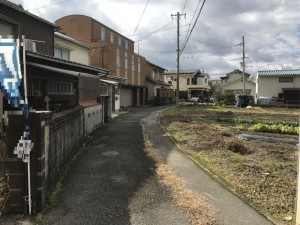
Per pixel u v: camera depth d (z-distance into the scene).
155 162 8.01
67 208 4.97
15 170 4.62
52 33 16.14
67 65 11.14
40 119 4.66
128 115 23.09
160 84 53.28
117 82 27.05
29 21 13.59
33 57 8.35
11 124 4.57
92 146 10.09
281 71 43.34
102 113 15.98
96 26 30.91
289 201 5.23
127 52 36.25
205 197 5.50
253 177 6.45
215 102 45.25
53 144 5.87
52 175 5.74
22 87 4.69
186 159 8.42
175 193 5.69
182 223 4.51
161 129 14.69
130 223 4.50
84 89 11.99
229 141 9.68
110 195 5.57
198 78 65.88
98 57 29.48
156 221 4.57
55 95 10.43
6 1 11.38
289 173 6.79
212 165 7.65
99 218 4.64
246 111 29.28
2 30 11.30
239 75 67.19
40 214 4.66
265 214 4.78
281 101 40.22
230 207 5.07
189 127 14.64
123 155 8.79
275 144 10.68
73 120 8.65
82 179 6.47
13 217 4.58
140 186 6.07
